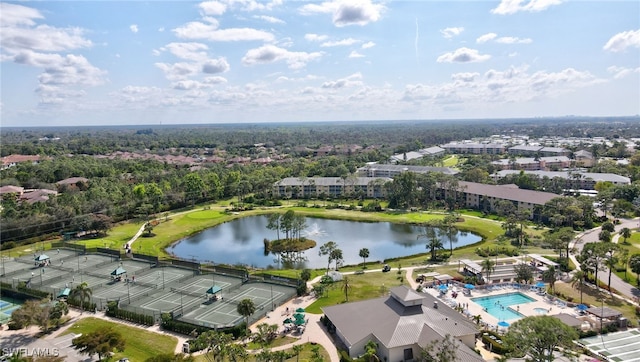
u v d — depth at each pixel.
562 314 105.31
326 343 96.38
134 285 138.25
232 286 135.75
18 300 128.12
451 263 156.00
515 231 185.38
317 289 126.75
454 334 90.69
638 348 93.06
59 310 107.75
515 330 80.56
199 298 126.38
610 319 104.69
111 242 191.88
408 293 100.38
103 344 86.06
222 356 83.69
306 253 182.38
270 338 98.88
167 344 97.81
